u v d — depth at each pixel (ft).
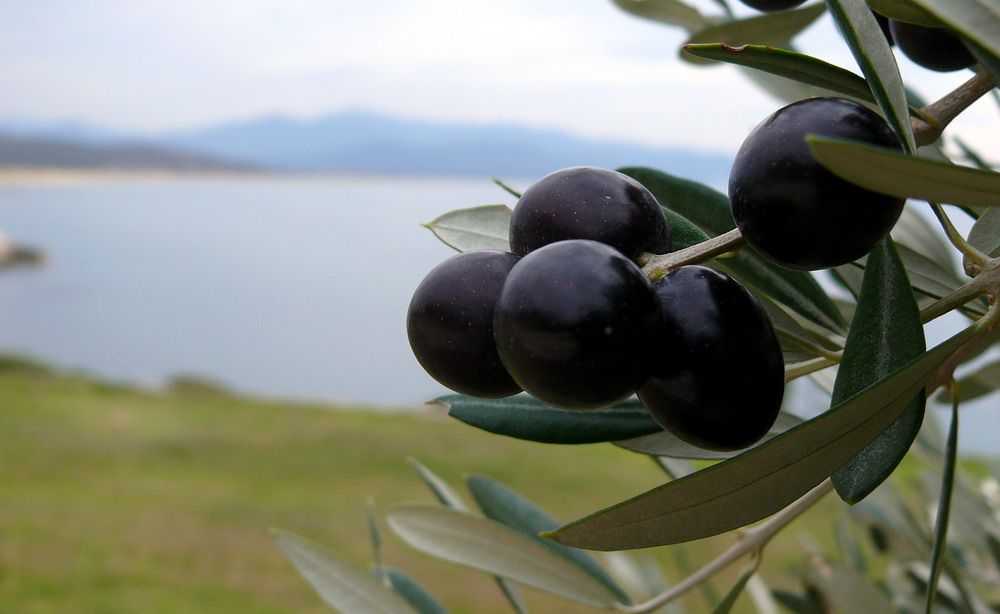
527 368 0.49
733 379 0.50
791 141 0.48
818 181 0.48
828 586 0.98
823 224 0.48
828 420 0.47
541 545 0.76
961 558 1.12
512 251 0.57
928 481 1.13
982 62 0.44
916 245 0.82
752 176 0.49
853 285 0.66
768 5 0.73
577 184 0.55
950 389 0.59
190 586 5.18
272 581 5.32
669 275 0.52
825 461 0.49
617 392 0.49
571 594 0.75
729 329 0.50
